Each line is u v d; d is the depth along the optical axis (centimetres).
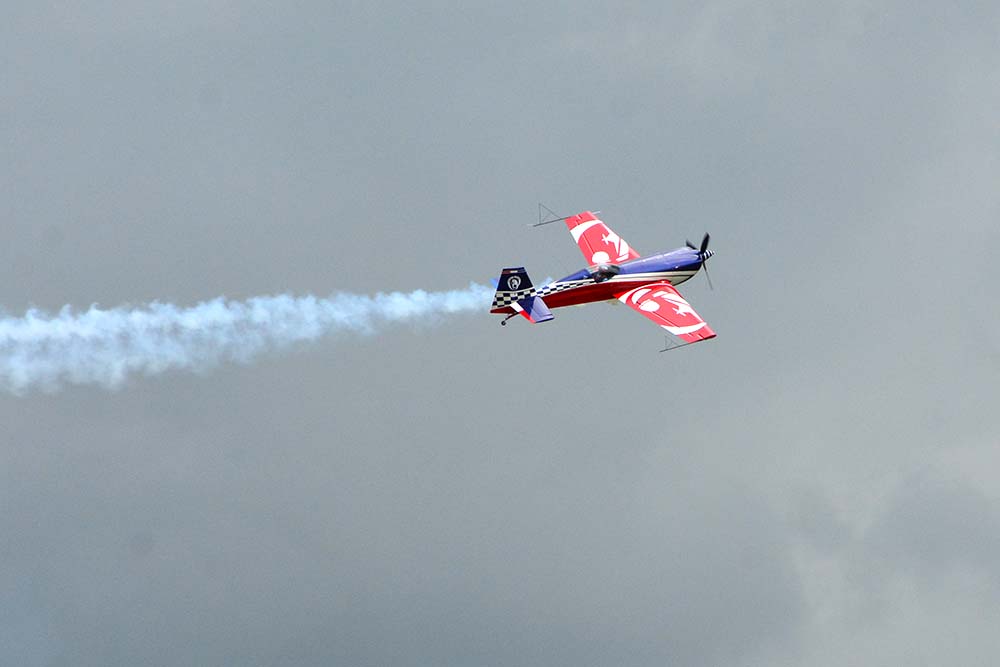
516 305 17238
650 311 17188
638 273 17812
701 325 16762
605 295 17738
